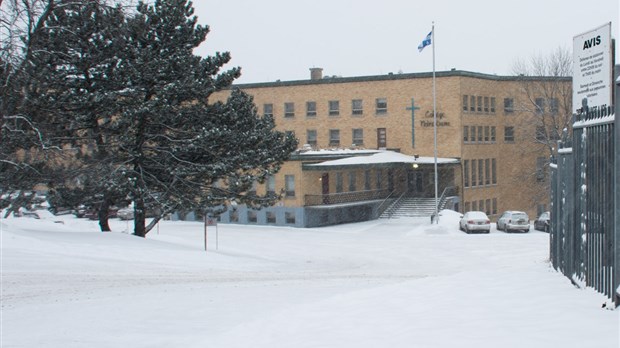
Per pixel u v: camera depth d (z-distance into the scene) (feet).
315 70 237.25
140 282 62.08
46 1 85.46
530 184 226.79
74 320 41.34
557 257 43.68
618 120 27.71
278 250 124.57
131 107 106.01
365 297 39.60
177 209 113.50
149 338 35.73
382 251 122.62
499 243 130.52
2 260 72.79
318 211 192.95
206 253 97.45
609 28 31.55
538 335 25.05
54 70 102.99
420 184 215.10
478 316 29.94
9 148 100.89
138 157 111.24
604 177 30.48
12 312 44.47
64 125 107.04
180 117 111.65
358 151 205.98
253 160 114.83
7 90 86.17
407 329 28.99
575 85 35.58
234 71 116.37
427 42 176.14
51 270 69.36
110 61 104.32
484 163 223.30
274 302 47.50
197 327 38.42
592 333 24.44
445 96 212.23
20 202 114.73
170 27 111.04
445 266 97.66
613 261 29.07
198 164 111.04
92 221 187.62
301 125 232.94
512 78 226.99
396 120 219.61
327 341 28.94
